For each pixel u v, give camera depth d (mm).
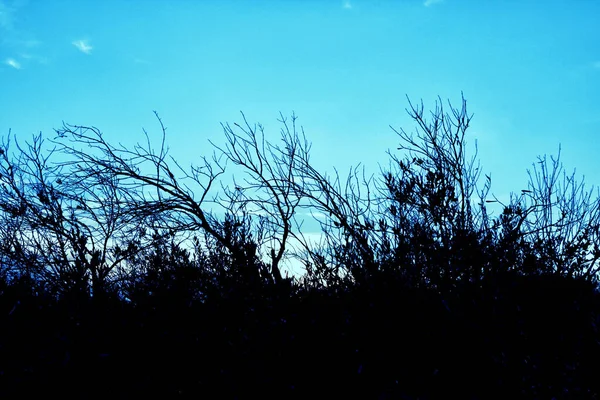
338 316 6441
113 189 9359
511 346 5820
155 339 5973
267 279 7516
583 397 5445
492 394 5672
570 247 7051
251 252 8141
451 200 7496
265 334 6152
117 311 6434
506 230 7324
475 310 6117
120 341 5910
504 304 6129
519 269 6848
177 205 9211
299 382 5820
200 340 6020
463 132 8461
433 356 6031
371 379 5898
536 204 7945
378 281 6930
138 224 9305
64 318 6203
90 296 7234
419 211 7859
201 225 9086
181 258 8320
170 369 5871
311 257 7883
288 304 6680
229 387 5660
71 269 8211
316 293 7113
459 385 5801
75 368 5652
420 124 8805
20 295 6461
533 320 6004
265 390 5707
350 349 6094
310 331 6188
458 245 6941
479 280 6617
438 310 6285
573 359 5691
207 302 6465
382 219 8016
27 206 9031
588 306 6199
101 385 5676
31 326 5922
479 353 5922
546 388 5500
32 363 5605
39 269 8547
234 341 6086
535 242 7234
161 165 9391
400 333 6188
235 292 6734
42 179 9273
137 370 5840
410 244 7309
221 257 8500
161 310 6281
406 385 5820
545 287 6391
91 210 9336
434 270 6898
